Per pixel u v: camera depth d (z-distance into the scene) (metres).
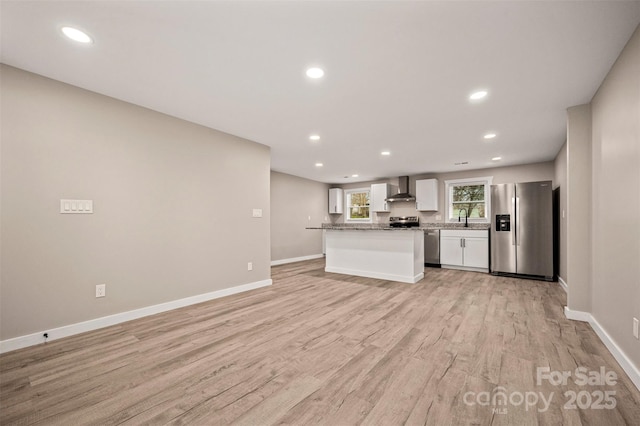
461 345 2.27
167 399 1.59
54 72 2.25
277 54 1.97
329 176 7.38
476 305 3.32
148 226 2.98
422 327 2.64
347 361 2.01
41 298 2.30
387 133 3.75
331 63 2.08
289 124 3.43
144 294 2.94
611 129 2.12
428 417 1.44
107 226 2.67
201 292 3.47
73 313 2.46
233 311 3.11
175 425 1.39
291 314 3.01
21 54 1.99
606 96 2.23
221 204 3.72
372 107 2.89
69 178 2.45
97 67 2.17
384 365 1.96
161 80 2.36
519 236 4.87
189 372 1.87
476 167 6.01
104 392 1.66
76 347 2.22
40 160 2.30
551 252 4.59
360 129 3.60
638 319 1.71
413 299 3.57
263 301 3.49
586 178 2.79
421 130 3.61
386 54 1.96
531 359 2.04
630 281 1.82
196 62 2.08
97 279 2.61
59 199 2.39
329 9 1.53
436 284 4.42
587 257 2.80
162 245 3.09
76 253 2.48
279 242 6.85
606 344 2.21
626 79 1.84
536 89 2.46
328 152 4.79
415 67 2.13
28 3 1.48
